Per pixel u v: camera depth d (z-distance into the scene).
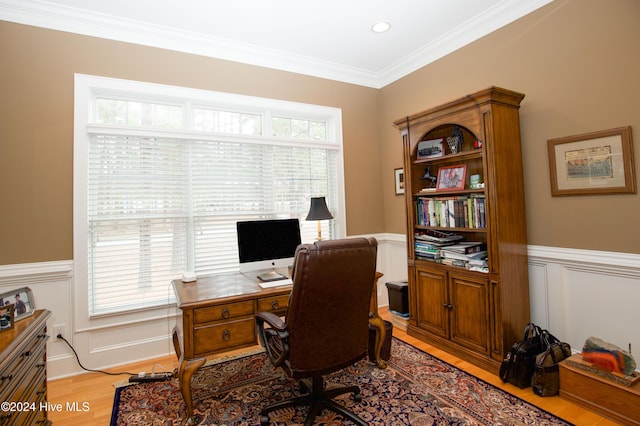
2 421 1.26
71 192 2.55
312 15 2.74
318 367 1.70
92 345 2.60
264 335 1.94
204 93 3.06
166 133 2.87
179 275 2.95
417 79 3.55
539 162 2.51
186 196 2.99
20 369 1.44
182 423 1.91
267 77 3.38
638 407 1.73
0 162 2.35
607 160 2.15
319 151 3.71
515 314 2.43
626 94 2.07
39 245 2.45
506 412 1.92
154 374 2.48
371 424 1.84
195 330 1.92
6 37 2.39
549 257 2.45
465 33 2.99
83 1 2.45
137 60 2.79
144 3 2.49
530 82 2.56
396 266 3.92
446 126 3.13
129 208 2.77
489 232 2.41
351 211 3.86
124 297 2.75
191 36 2.95
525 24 2.59
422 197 3.16
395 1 2.58
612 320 2.17
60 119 2.52
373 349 2.52
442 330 2.80
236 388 2.29
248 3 2.55
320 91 3.69
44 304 2.46
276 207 3.42
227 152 3.18
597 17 2.20
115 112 2.80
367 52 3.43
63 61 2.54
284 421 1.91
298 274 1.55
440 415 1.91
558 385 2.08
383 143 4.05
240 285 2.33
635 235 2.05
